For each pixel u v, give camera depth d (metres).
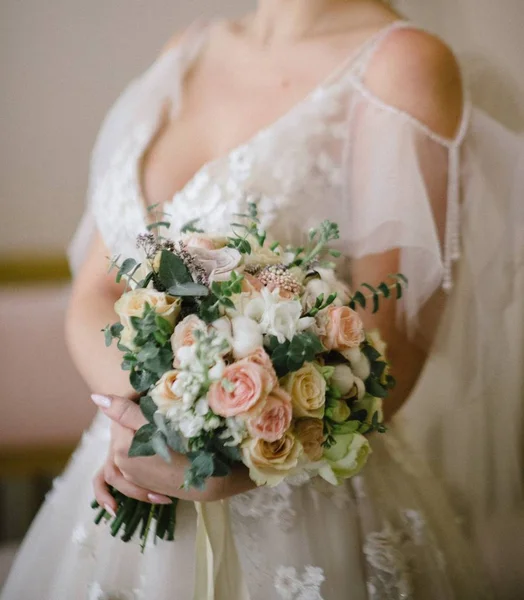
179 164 1.20
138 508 0.98
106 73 2.07
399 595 1.00
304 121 1.07
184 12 2.04
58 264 2.13
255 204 1.01
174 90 1.26
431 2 1.25
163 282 0.83
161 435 0.82
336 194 1.05
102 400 0.94
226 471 0.80
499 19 1.25
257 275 0.87
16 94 2.05
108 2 2.03
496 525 1.28
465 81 1.08
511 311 1.12
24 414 2.09
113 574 1.03
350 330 0.84
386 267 1.03
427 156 1.01
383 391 0.88
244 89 1.19
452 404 1.18
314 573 0.97
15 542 2.04
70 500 1.19
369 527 1.03
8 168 2.08
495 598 1.26
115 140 1.34
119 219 1.22
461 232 1.05
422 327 1.05
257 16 1.26
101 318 1.21
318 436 0.82
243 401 0.75
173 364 0.80
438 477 1.25
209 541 0.93
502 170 1.06
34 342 2.08
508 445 1.24
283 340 0.79
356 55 1.10
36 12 2.02
